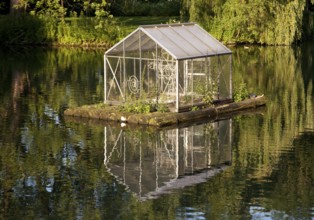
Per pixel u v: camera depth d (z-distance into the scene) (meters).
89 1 59.53
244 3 58.25
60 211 18.73
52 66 46.19
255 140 26.14
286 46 58.00
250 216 18.34
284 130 27.67
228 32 58.66
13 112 31.09
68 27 58.94
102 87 37.53
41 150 24.72
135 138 26.42
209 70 30.91
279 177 21.56
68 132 27.23
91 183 21.12
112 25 58.88
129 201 19.52
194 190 20.42
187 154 24.30
